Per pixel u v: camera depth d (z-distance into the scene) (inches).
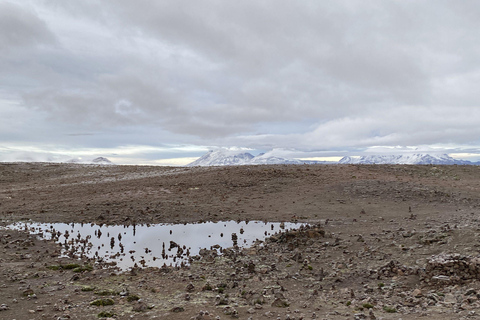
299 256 559.5
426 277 427.5
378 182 1243.8
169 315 335.0
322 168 1605.6
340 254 562.3
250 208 1007.6
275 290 425.4
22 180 1840.6
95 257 581.6
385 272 462.9
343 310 350.9
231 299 388.5
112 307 356.5
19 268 504.1
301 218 867.4
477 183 1291.8
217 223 854.5
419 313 330.3
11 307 350.3
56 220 896.3
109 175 1863.9
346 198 1084.5
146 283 446.3
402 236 610.9
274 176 1438.2
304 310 354.9
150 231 781.9
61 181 1738.4
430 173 1523.1
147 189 1310.3
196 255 595.2
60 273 485.7
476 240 508.4
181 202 1092.5
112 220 885.2
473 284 385.7
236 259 568.4
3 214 976.9
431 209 896.3
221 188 1293.1
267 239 687.7
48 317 325.1
